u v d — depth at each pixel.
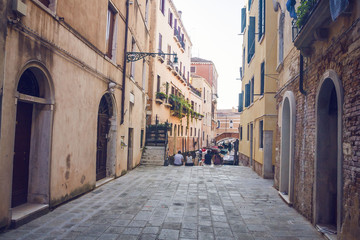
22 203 5.73
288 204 7.14
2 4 4.32
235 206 7.05
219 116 62.91
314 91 5.74
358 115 3.78
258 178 11.69
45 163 5.82
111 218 5.73
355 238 3.76
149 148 16.70
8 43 4.51
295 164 6.98
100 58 8.58
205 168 14.66
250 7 17.22
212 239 4.78
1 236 4.48
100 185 8.98
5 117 4.51
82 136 7.45
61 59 6.17
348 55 4.12
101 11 8.58
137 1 13.01
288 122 8.48
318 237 4.95
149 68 19.52
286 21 8.38
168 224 5.49
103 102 9.85
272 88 11.61
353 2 3.98
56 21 5.91
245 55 19.41
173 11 24.98
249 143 16.19
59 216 5.69
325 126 5.45
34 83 5.73
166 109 22.77
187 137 30.25
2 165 4.49
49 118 5.83
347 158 4.08
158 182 10.13
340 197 4.24
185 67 31.25
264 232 5.18
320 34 5.00
